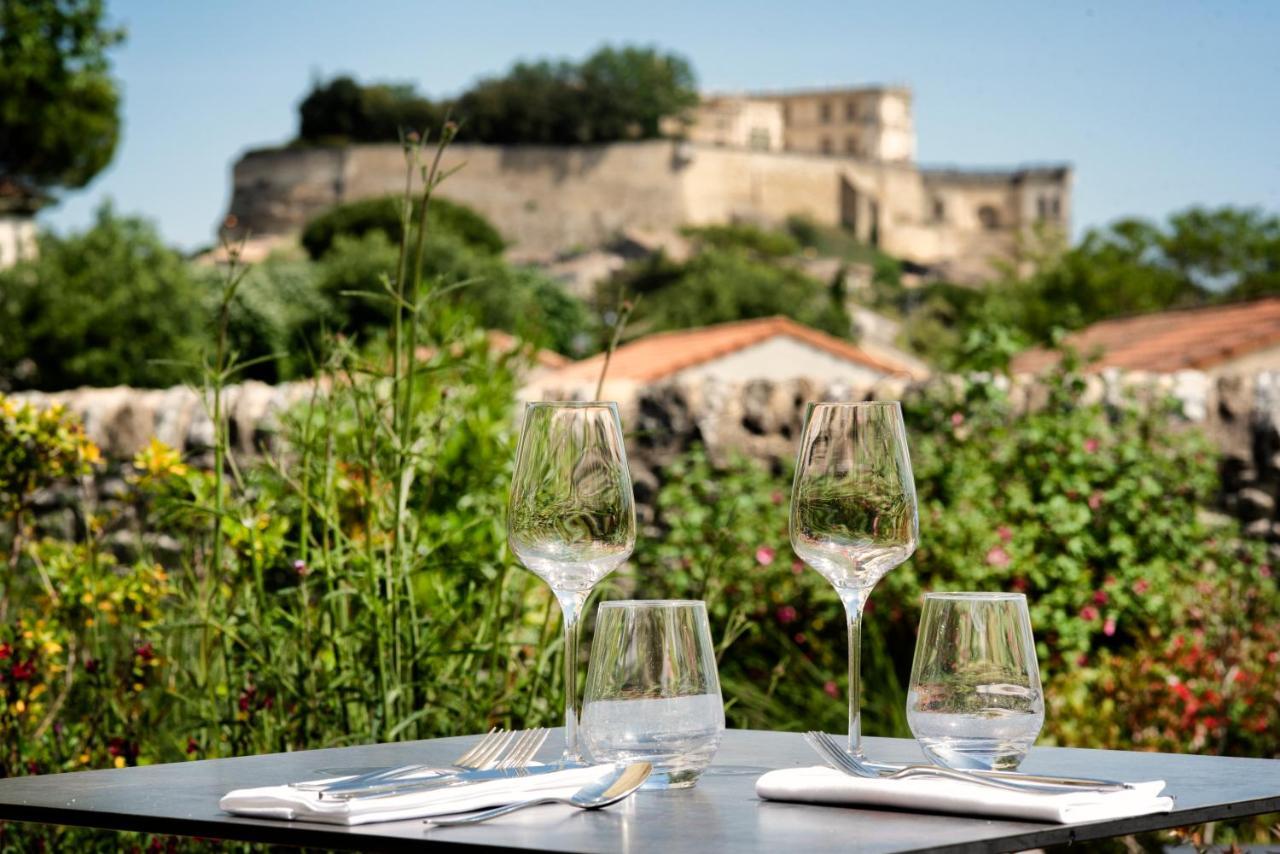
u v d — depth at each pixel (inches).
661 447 215.8
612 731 48.6
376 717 95.3
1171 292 1704.0
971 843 40.1
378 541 108.6
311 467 109.9
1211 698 143.3
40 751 103.7
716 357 604.7
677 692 48.9
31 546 125.0
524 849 39.1
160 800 47.1
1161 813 44.2
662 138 2524.6
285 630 100.7
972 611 50.1
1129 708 145.7
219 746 95.6
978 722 49.4
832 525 51.0
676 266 2021.4
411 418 105.0
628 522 52.2
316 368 104.3
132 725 104.3
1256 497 200.4
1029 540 174.2
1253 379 202.7
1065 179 2714.1
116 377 831.1
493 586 104.0
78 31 890.1
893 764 53.6
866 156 2933.1
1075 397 194.4
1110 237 1744.6
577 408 51.8
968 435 189.8
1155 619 170.1
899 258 2645.2
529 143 2487.7
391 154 2409.0
